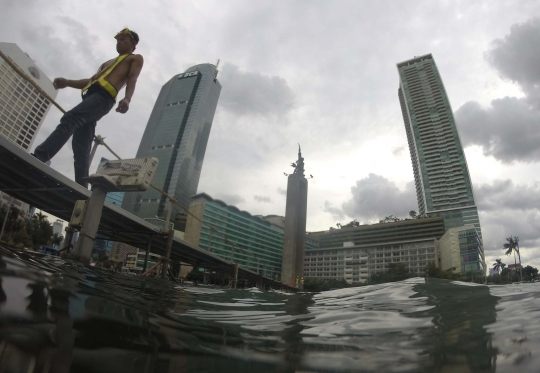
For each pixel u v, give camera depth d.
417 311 2.92
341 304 3.92
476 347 1.62
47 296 2.08
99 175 11.05
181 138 150.25
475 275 83.06
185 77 171.38
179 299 4.12
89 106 14.23
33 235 59.91
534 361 1.33
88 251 10.73
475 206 133.38
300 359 1.70
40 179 14.14
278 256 136.88
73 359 1.33
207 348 1.85
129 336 1.80
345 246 137.62
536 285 4.09
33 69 40.91
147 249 21.64
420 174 151.00
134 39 15.95
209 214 106.19
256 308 3.84
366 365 1.56
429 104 162.00
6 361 1.15
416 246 117.50
